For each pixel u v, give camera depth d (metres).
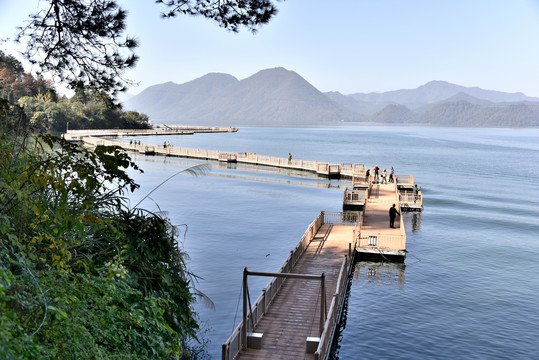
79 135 147.88
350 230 40.06
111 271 8.21
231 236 43.22
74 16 13.00
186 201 59.19
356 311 27.30
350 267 32.75
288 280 26.84
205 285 30.19
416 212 58.34
